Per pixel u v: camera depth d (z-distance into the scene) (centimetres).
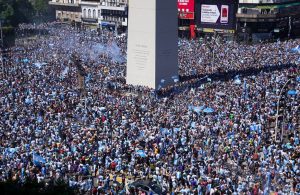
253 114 6812
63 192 2344
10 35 16100
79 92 8075
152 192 4603
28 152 5272
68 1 19200
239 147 5628
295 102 7431
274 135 6116
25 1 19425
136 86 9056
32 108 7050
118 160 5231
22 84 8450
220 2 15225
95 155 5316
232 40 15062
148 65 9288
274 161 5172
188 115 6831
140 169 5150
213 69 9950
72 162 5112
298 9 16388
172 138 5884
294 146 5694
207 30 15612
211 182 4653
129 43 9444
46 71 9525
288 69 9600
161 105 7406
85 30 15762
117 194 4572
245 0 15300
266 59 10644
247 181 4781
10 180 2353
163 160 5341
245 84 8338
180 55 11300
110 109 7112
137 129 6156
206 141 5784
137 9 9281
